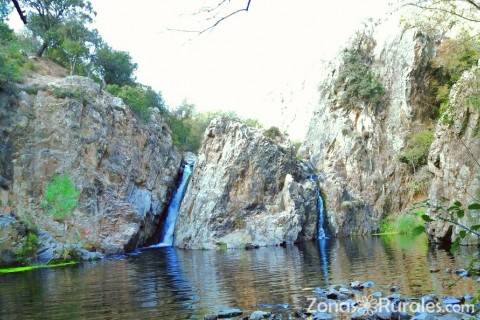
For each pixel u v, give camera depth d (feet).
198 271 82.64
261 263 89.86
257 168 153.99
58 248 116.06
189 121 289.33
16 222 111.34
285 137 173.68
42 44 198.39
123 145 155.84
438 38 197.67
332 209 167.94
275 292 57.26
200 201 149.28
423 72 196.34
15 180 124.77
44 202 127.65
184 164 197.26
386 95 204.85
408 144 190.70
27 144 130.00
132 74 221.05
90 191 137.08
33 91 137.80
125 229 141.49
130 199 153.58
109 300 57.93
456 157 99.04
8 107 130.11
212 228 143.54
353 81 209.15
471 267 18.17
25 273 94.17
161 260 107.76
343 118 204.03
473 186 90.74
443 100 189.57
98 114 147.33
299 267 79.82
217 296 57.00
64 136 136.87
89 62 204.74
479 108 94.02
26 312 53.01
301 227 146.20
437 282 55.36
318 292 55.06
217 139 160.15
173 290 63.05
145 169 164.76
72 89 145.48
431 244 102.68
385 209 185.06
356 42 220.64
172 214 173.06
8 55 156.46
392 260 79.77
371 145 197.06
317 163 202.49
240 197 149.59
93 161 142.41
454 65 166.71
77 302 57.57
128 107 165.07
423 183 179.73
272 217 143.64
